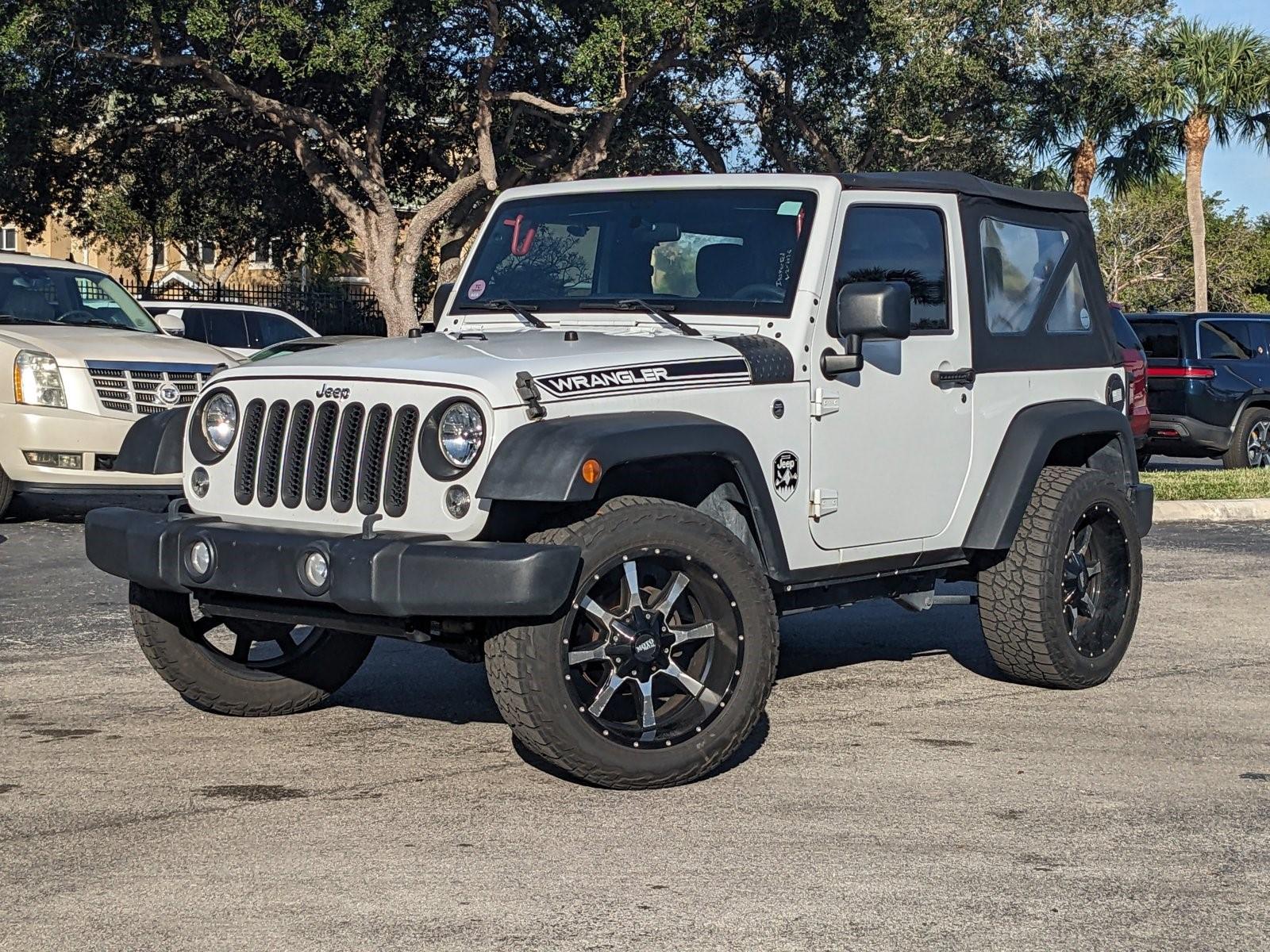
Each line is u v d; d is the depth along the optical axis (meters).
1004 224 6.88
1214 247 55.06
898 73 34.94
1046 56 36.44
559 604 4.87
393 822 4.95
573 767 5.13
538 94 34.41
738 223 6.09
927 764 5.70
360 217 31.89
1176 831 4.92
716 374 5.52
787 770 5.60
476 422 5.01
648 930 4.02
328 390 5.34
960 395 6.51
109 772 5.54
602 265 6.34
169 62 28.75
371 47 27.80
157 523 5.60
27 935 3.96
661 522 5.19
